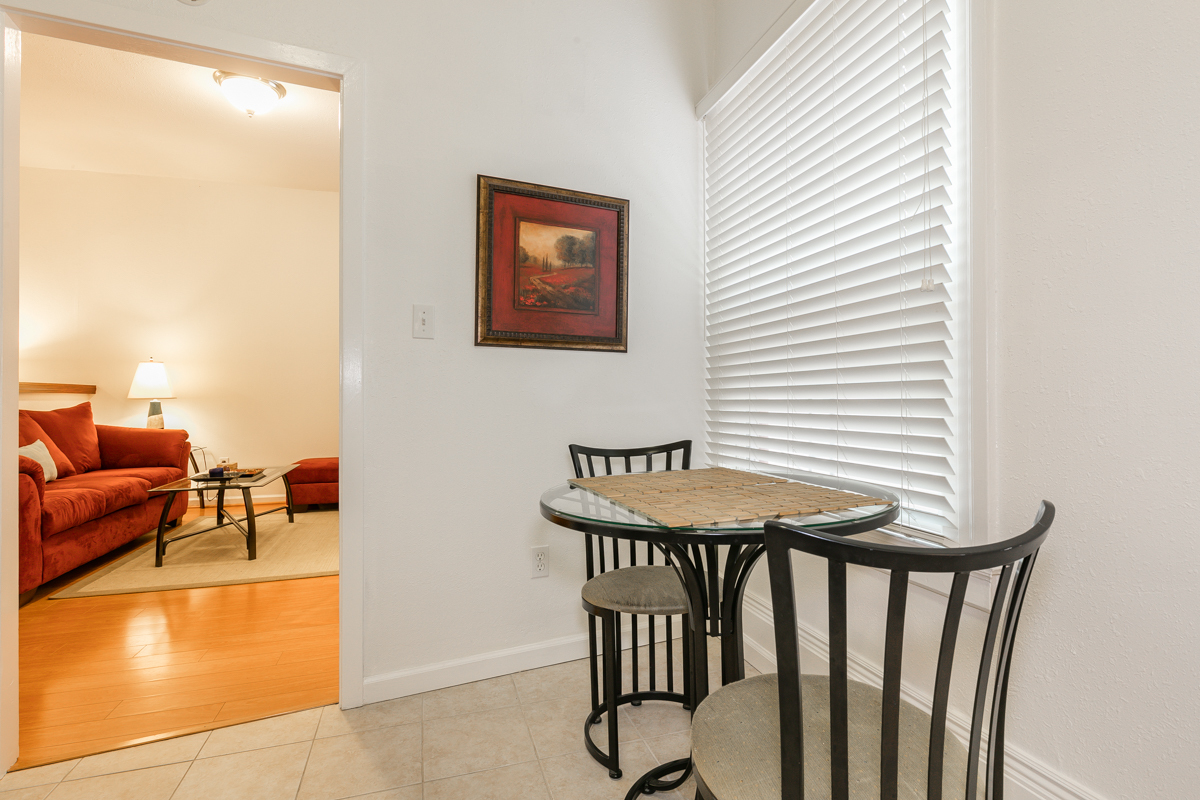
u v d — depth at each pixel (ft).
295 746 4.92
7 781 4.46
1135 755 3.16
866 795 2.34
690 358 7.51
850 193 5.19
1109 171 3.27
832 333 5.47
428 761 4.72
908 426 4.63
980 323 3.96
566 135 6.69
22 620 7.79
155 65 9.66
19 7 4.49
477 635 6.17
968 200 4.09
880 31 4.89
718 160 7.32
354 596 5.57
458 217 6.08
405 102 5.83
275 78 5.58
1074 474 3.45
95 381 14.98
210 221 15.84
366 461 5.65
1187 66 2.93
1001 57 3.89
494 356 6.28
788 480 5.13
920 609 4.55
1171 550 3.01
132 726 5.23
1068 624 3.50
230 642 7.09
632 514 3.78
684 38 7.48
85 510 9.37
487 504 6.23
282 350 16.43
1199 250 2.88
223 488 10.46
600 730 5.19
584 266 6.72
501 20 6.33
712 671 6.26
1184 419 2.95
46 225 14.62
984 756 4.02
